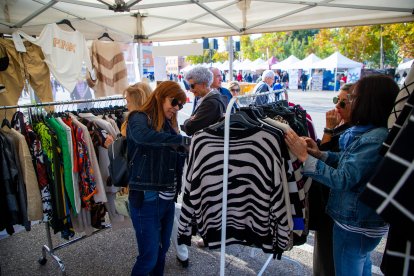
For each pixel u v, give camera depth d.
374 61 23.70
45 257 2.59
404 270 0.74
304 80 21.58
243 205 1.42
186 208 1.46
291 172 1.35
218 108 2.54
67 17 3.80
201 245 2.88
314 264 1.98
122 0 2.91
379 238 1.36
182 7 3.89
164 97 1.78
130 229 3.22
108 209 2.50
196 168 1.40
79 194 2.22
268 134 1.31
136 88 2.18
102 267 2.56
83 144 2.18
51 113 2.37
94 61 4.10
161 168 1.74
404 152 0.63
